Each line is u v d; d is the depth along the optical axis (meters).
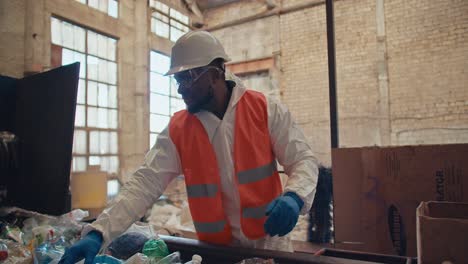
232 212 1.14
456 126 4.52
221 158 1.12
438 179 1.40
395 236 1.48
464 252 0.62
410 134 4.82
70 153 1.54
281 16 5.80
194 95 1.06
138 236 0.99
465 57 4.48
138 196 1.02
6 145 1.73
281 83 5.79
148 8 5.14
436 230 0.64
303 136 1.14
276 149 1.15
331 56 1.99
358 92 5.20
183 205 3.92
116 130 4.59
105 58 4.48
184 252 0.98
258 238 1.10
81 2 4.10
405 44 4.88
